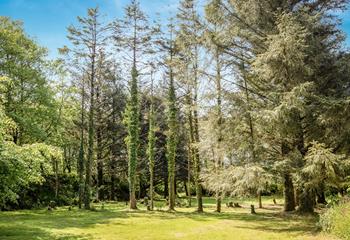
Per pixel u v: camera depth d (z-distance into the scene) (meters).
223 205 29.09
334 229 11.55
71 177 31.98
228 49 18.53
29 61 27.66
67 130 35.50
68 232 14.02
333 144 15.34
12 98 25.83
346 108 13.84
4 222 17.11
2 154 11.84
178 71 23.25
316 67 15.69
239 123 17.34
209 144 18.52
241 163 16.41
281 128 14.63
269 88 17.42
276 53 14.09
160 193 46.25
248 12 17.06
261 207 26.67
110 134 37.66
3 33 25.75
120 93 38.41
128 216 20.38
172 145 25.44
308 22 15.40
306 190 15.28
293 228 14.27
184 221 17.83
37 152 13.82
